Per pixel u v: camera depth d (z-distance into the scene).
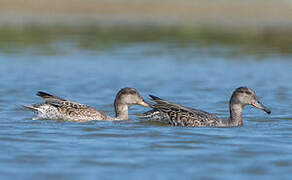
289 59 30.62
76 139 13.98
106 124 16.03
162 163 11.99
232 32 40.38
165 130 15.20
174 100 20.36
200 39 37.94
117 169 11.57
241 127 15.89
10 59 29.23
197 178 11.06
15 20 43.50
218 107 19.30
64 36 37.84
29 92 21.23
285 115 17.75
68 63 28.47
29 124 15.76
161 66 28.02
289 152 12.87
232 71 26.78
